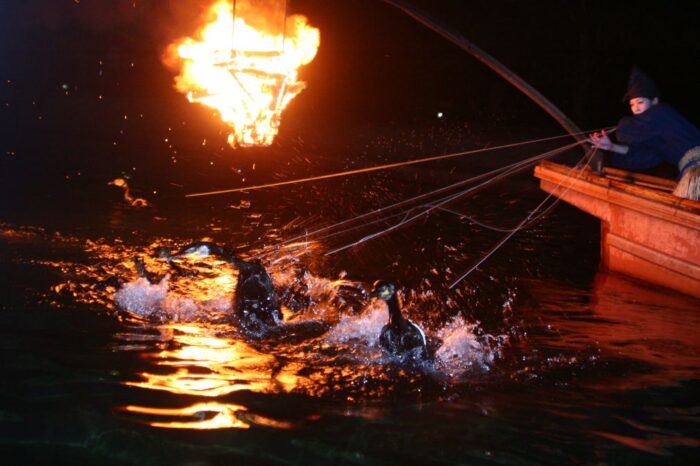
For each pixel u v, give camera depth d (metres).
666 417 4.88
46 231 9.24
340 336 6.14
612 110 19.67
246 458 4.11
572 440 4.51
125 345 5.72
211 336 6.03
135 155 16.38
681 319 7.08
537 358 5.91
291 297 7.10
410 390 5.18
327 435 4.42
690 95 19.03
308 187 13.63
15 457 4.02
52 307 6.49
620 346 6.27
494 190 13.91
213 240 9.39
